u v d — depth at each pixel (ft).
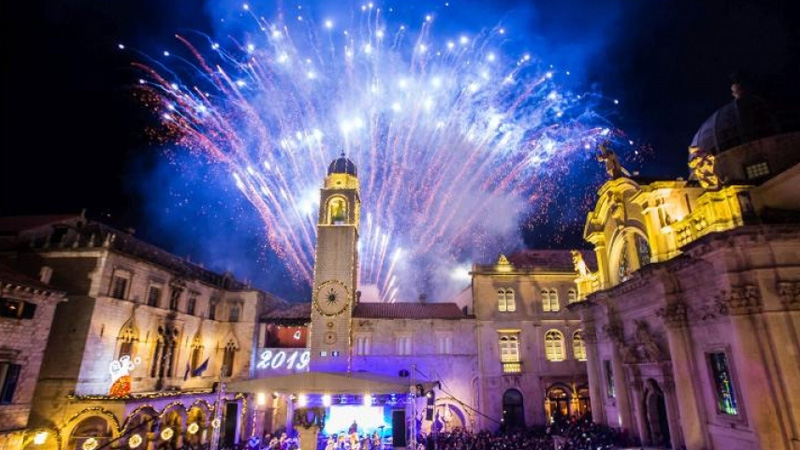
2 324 90.58
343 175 158.20
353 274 146.10
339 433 98.63
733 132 97.35
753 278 70.59
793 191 74.74
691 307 84.48
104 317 108.99
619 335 109.70
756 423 66.23
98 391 106.01
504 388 139.74
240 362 145.18
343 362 134.10
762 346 68.33
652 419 98.63
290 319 150.30
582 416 135.33
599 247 119.03
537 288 150.10
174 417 118.52
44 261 111.86
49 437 96.73
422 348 141.69
